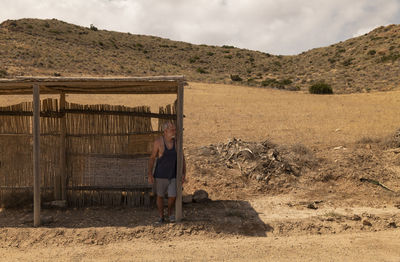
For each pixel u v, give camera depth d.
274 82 54.53
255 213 6.25
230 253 4.66
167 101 23.55
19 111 6.40
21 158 6.45
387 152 9.66
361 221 5.82
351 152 9.66
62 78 5.36
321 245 4.93
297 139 11.88
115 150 6.55
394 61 59.22
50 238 5.10
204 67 80.94
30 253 4.69
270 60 91.38
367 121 16.16
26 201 6.47
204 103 24.09
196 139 11.98
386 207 6.70
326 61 77.00
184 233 5.35
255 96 29.70
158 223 5.63
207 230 5.45
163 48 93.69
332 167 8.65
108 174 6.56
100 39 84.50
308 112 20.14
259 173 8.34
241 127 14.82
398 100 26.55
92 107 6.51
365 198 7.24
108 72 47.69
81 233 5.21
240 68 82.38
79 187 6.54
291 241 5.09
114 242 5.07
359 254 4.63
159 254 4.64
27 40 55.97
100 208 6.47
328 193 7.57
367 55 70.81
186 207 6.52
